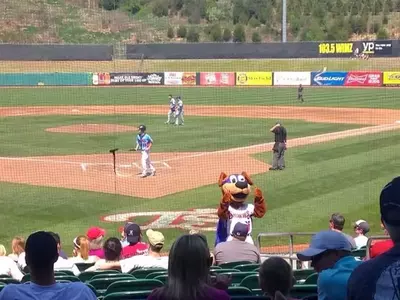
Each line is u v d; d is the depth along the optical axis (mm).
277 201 20938
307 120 44344
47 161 28703
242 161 28438
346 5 111750
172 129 39938
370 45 72562
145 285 7801
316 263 5539
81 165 27688
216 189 23016
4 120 44969
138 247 11648
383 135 35812
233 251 10289
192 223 18734
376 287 3643
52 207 20578
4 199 21625
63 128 40406
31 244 5023
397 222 3674
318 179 24156
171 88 69250
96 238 12586
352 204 20391
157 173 25938
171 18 118062
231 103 57031
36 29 106125
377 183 23266
